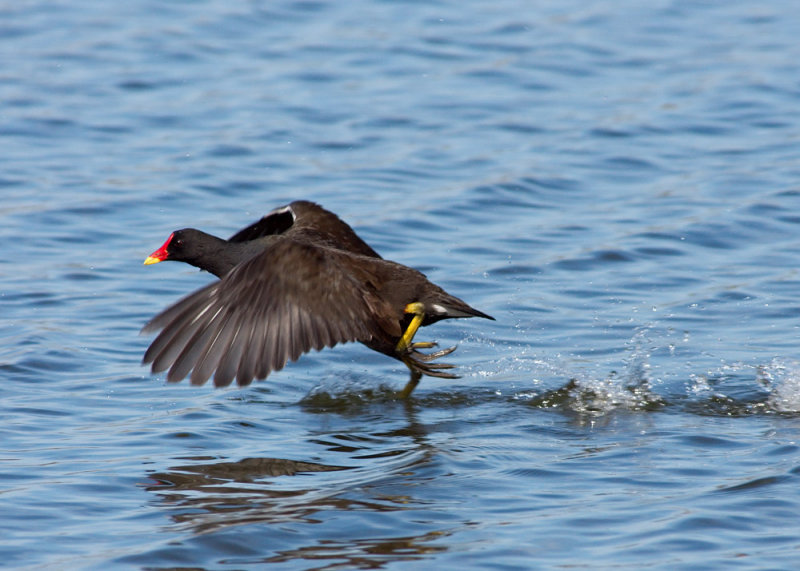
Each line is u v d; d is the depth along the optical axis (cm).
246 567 741
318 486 884
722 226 1617
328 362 1245
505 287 1434
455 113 2105
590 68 2361
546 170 1838
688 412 1088
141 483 886
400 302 976
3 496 852
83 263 1488
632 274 1474
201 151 1908
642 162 1884
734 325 1316
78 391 1109
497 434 1030
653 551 759
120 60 2361
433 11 2741
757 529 791
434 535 789
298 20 2661
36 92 2166
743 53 2444
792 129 2020
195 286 1428
